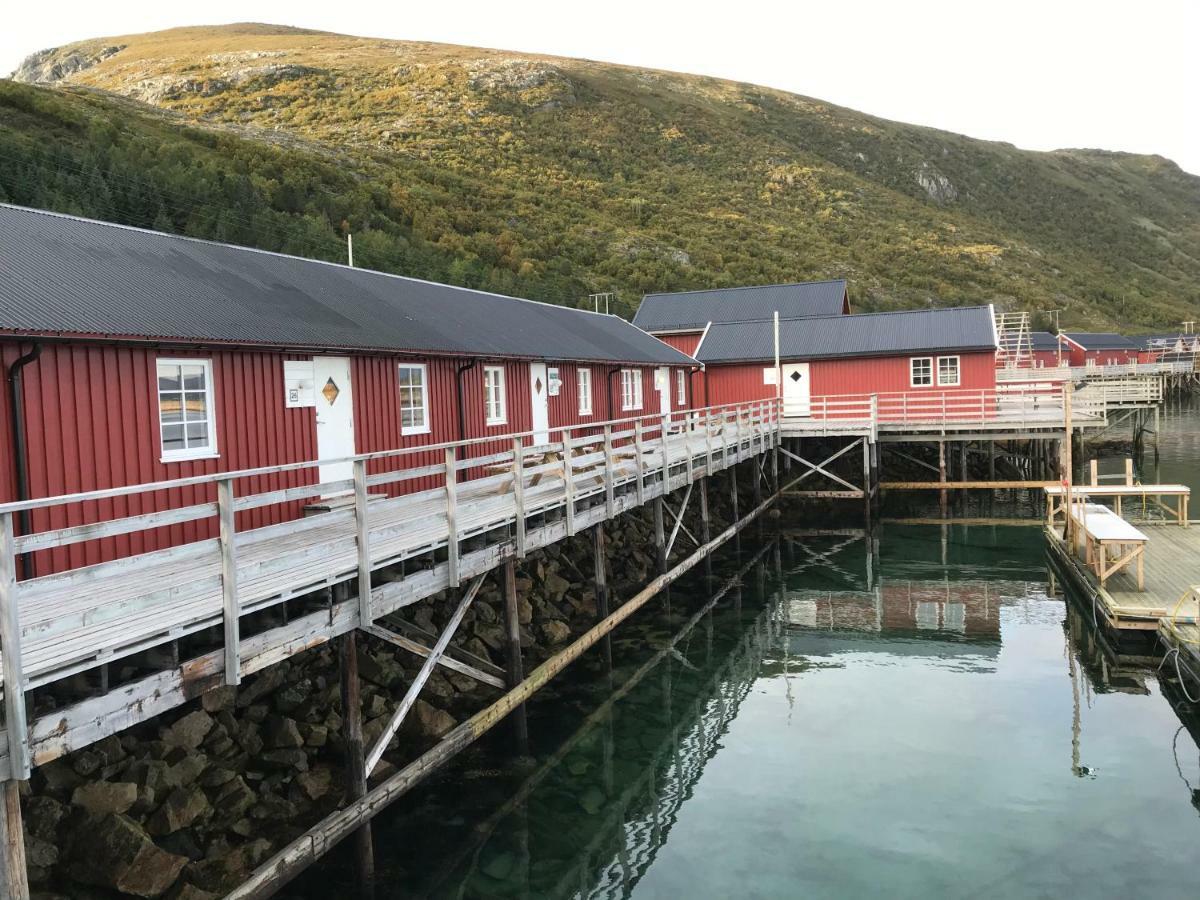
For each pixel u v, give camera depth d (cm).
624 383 2473
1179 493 2073
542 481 1470
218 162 6438
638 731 1253
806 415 3166
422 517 983
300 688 996
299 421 1205
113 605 624
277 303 1271
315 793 885
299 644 767
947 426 2838
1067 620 1759
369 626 860
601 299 6188
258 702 959
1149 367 7062
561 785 1088
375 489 1357
